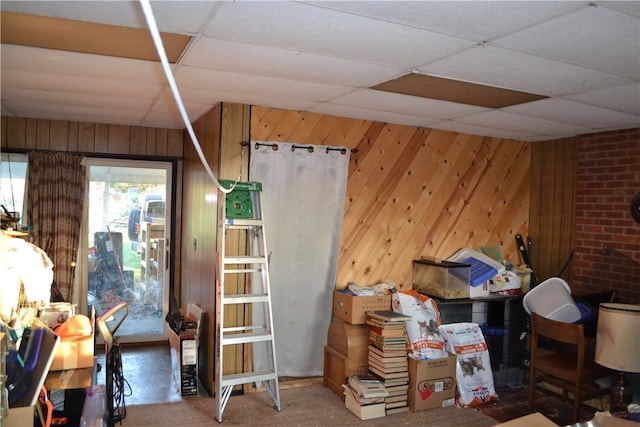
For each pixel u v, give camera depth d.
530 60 2.52
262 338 3.53
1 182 4.59
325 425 3.37
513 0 1.81
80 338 2.42
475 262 4.50
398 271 4.47
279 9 1.96
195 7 1.97
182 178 5.24
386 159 4.38
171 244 5.25
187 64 2.78
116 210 5.11
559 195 4.83
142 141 5.07
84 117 4.55
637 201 4.12
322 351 4.18
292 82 3.09
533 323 3.75
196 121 4.64
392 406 3.62
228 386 3.46
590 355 3.74
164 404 3.66
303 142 4.04
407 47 2.38
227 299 3.43
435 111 3.79
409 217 4.50
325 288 4.17
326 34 2.24
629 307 3.27
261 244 3.67
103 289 5.09
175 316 4.27
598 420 2.11
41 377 1.89
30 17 2.11
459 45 2.33
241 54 2.56
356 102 3.60
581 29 2.08
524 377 4.37
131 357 4.80
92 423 2.24
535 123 4.12
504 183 4.99
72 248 4.76
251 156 3.86
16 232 2.52
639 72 2.66
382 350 3.63
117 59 2.71
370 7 1.91
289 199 4.01
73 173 4.76
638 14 1.90
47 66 2.87
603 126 4.17
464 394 3.78
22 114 4.44
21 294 2.39
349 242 4.25
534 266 5.05
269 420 3.42
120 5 1.97
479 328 4.05
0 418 1.67
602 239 4.41
